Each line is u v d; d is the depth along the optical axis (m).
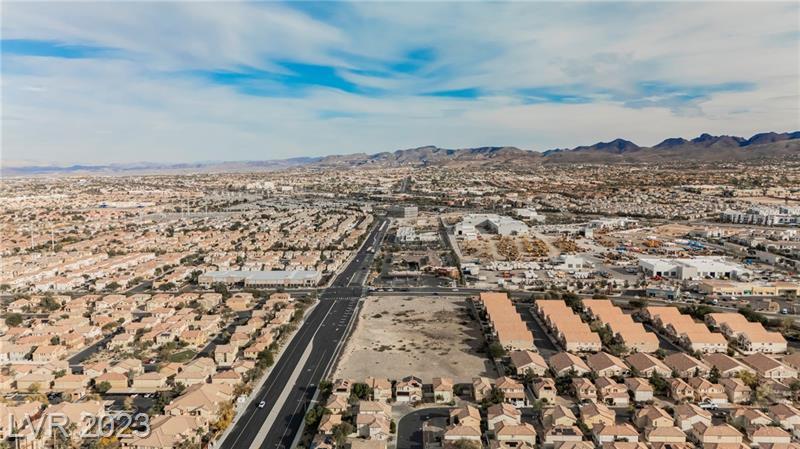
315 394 170.38
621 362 183.88
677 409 150.75
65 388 173.12
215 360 197.75
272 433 147.75
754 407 157.88
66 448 138.88
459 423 144.50
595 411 149.38
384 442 137.00
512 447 136.75
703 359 191.62
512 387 165.62
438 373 184.50
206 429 148.25
